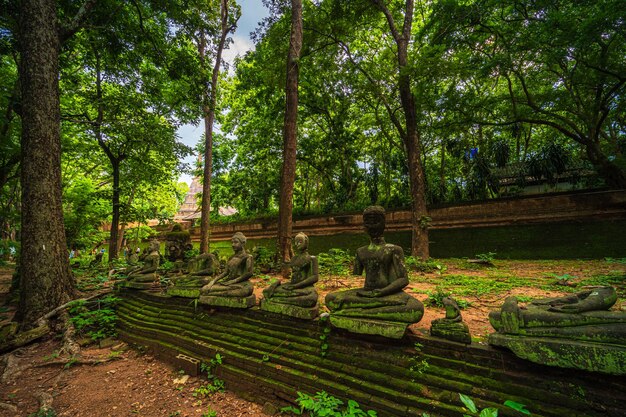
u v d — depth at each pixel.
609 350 2.41
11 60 12.55
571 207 10.86
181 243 10.73
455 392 2.95
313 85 17.62
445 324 3.29
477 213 12.78
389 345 3.51
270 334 4.50
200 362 4.61
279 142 18.89
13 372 4.71
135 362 5.11
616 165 11.80
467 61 12.01
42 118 6.45
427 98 12.71
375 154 19.91
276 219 18.66
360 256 4.09
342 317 3.75
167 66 11.09
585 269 8.14
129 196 20.70
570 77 11.91
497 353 2.93
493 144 15.00
